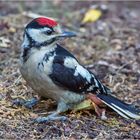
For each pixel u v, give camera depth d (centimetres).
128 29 1759
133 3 2011
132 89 1318
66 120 1095
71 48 1580
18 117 1105
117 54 1554
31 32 1073
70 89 1094
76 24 1789
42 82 1073
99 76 1389
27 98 1205
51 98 1124
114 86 1331
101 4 1969
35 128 1064
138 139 1055
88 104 1135
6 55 1445
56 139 1032
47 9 1888
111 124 1111
